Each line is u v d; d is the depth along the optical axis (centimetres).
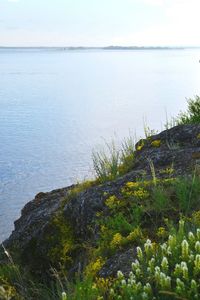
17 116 13788
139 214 720
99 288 543
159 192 737
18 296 684
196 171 832
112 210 779
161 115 12488
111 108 15700
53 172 6056
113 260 639
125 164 1041
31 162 6781
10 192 5062
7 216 4088
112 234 708
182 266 477
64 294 505
